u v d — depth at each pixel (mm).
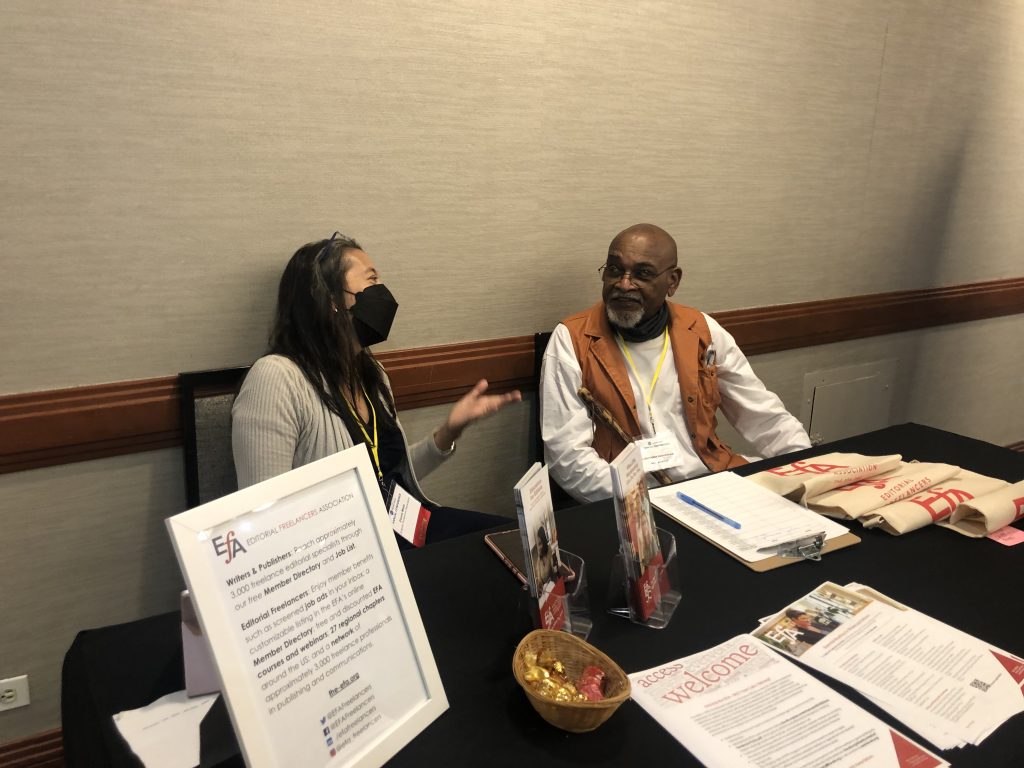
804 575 1300
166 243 1731
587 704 867
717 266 2738
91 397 1701
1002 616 1178
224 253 1809
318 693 824
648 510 1230
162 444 1812
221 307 1833
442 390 2240
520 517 1013
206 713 928
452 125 2055
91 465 1740
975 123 3314
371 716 869
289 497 847
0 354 1595
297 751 788
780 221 2850
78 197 1611
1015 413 4117
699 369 2268
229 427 1824
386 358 2107
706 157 2584
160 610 1896
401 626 934
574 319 2242
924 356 3557
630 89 2348
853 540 1415
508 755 878
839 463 1693
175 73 1658
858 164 3000
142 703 951
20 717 1769
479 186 2148
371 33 1874
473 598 1212
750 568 1318
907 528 1435
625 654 1068
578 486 2111
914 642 1098
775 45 2621
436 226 2107
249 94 1753
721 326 2525
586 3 2189
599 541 1424
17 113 1517
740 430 2479
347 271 1743
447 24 1977
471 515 1925
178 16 1635
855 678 1016
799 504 1564
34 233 1582
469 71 2043
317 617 844
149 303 1741
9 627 1712
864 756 874
